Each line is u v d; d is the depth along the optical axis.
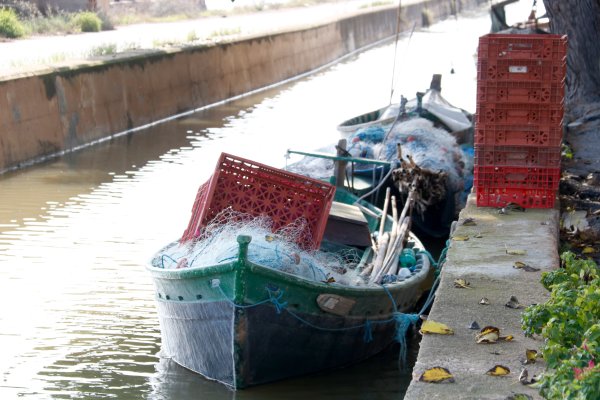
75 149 23.23
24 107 21.23
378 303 9.54
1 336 10.51
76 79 23.59
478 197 10.39
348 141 16.05
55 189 18.45
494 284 7.57
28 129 21.38
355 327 9.44
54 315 11.16
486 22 63.84
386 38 56.22
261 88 35.72
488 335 6.33
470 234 9.19
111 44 29.33
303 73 40.69
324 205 10.27
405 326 9.92
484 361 5.97
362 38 51.38
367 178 14.82
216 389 9.19
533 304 7.08
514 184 10.31
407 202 12.74
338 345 9.43
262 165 10.22
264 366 9.07
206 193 10.33
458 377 5.71
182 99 29.31
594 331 5.00
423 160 14.43
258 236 9.23
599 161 14.34
